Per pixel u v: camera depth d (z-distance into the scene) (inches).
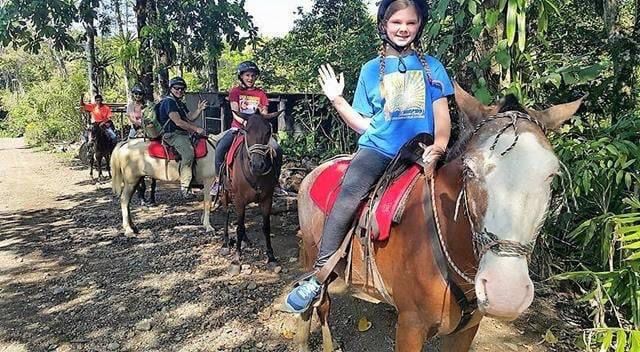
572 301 175.6
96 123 467.8
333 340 159.2
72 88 856.9
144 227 292.8
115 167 279.6
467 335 103.9
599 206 154.1
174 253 245.6
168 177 277.3
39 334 170.6
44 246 263.3
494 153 74.2
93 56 582.9
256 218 296.4
